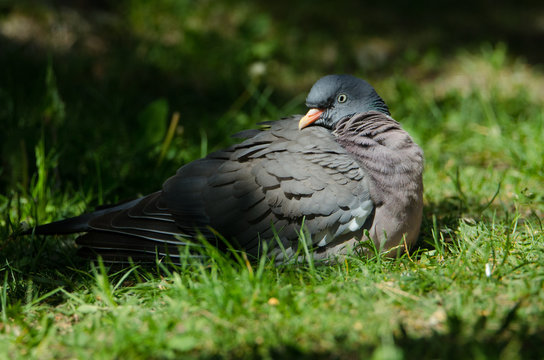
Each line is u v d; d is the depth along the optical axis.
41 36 14.73
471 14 20.47
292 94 14.44
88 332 5.73
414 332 5.37
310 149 7.04
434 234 7.14
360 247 6.96
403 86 13.46
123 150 10.59
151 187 9.62
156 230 7.20
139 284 6.56
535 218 8.17
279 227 7.00
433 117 12.48
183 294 6.07
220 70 14.86
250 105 13.33
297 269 6.57
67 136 10.43
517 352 4.91
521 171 9.70
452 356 4.90
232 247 7.00
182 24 16.72
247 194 7.06
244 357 5.12
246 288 6.01
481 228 7.48
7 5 15.21
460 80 15.41
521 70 16.03
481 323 5.26
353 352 5.12
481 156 10.80
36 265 7.59
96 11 16.42
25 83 12.52
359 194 6.85
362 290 6.07
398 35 18.20
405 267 6.79
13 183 9.52
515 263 6.55
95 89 13.02
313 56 16.52
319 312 5.72
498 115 12.08
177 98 13.42
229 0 18.64
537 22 20.22
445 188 9.61
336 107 8.01
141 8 16.64
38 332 5.77
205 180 7.33
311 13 19.08
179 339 5.21
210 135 11.69
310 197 6.86
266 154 7.12
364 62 16.27
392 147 7.07
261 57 15.49
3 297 6.23
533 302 5.70
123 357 5.19
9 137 10.03
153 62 14.54
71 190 9.50
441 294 5.98
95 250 7.25
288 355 5.09
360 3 20.41
